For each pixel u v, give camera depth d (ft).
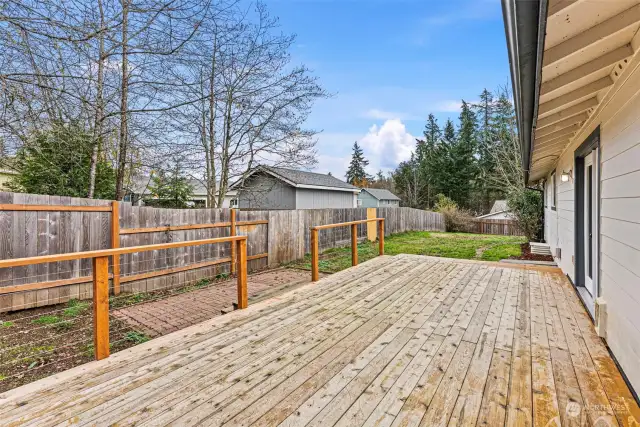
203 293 17.46
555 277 15.94
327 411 5.80
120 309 14.82
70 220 14.80
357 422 5.49
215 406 5.98
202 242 10.30
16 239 13.34
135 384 6.77
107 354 8.02
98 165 23.97
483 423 5.43
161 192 31.19
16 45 12.46
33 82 13.12
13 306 13.29
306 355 7.98
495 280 15.37
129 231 16.63
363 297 12.80
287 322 10.24
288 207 48.91
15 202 13.34
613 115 8.02
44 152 17.81
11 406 6.04
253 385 6.68
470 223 56.29
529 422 5.45
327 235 30.42
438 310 11.20
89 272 15.33
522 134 7.80
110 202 16.05
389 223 42.39
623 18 4.62
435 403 5.99
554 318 10.40
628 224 6.97
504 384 6.61
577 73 6.15
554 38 4.93
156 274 17.70
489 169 81.71
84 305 14.38
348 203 61.87
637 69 6.23
